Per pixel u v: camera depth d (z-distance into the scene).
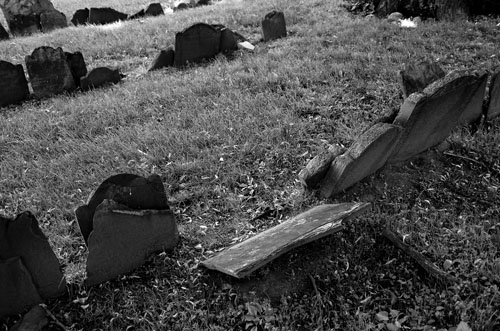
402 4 11.16
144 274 4.01
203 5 14.33
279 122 5.93
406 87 6.08
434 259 3.94
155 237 4.07
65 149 5.73
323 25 10.35
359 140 4.48
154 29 11.06
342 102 6.52
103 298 3.78
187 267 4.03
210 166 5.18
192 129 5.94
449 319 3.38
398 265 3.92
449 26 9.59
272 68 7.75
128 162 5.31
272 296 3.69
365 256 4.03
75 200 4.78
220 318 3.54
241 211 4.67
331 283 3.77
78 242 4.31
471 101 5.56
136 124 6.19
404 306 3.56
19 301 3.62
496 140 5.58
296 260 3.94
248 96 6.73
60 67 7.84
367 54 8.06
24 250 3.46
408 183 4.99
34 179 5.19
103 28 11.63
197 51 8.86
